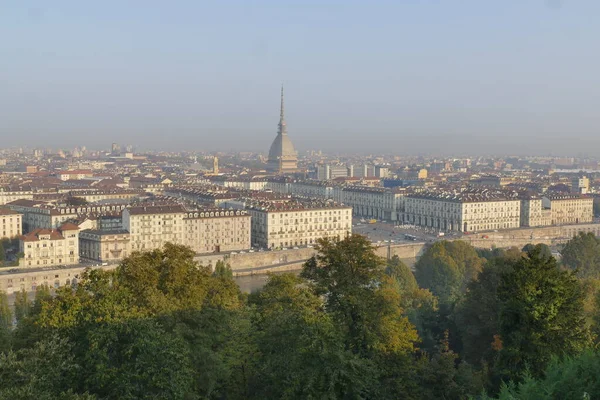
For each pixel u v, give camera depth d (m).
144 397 162.38
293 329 177.25
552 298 185.00
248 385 195.38
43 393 150.38
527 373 126.25
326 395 158.50
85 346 178.12
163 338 173.00
